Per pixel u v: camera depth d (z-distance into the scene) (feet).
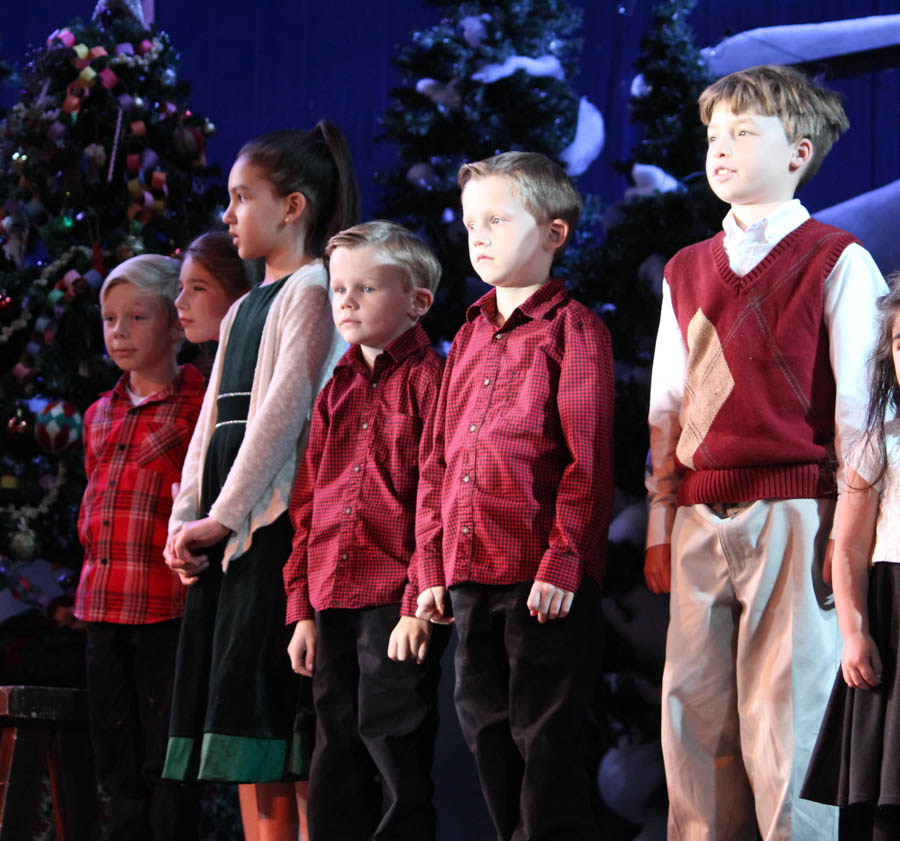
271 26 20.15
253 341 11.69
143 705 12.05
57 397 15.21
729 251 9.93
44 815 14.42
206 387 13.28
